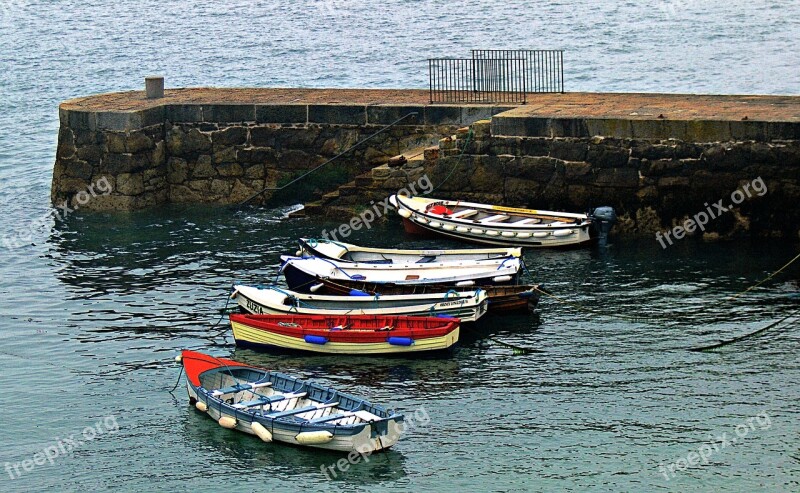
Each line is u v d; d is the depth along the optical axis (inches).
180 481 890.1
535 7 3661.4
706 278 1255.5
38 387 1050.1
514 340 1120.2
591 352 1087.0
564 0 3786.9
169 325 1181.1
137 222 1521.9
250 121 1574.8
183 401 1018.7
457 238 1391.5
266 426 930.7
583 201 1401.3
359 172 1558.8
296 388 976.9
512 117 1408.7
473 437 940.0
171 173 1604.3
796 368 1042.1
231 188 1594.5
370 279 1206.9
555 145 1400.1
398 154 1542.8
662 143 1363.2
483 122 1432.1
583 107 1466.5
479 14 3582.7
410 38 3206.2
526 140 1408.7
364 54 2960.1
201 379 1005.8
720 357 1067.9
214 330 1166.3
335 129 1557.6
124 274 1331.2
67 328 1179.9
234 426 952.3
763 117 1347.2
